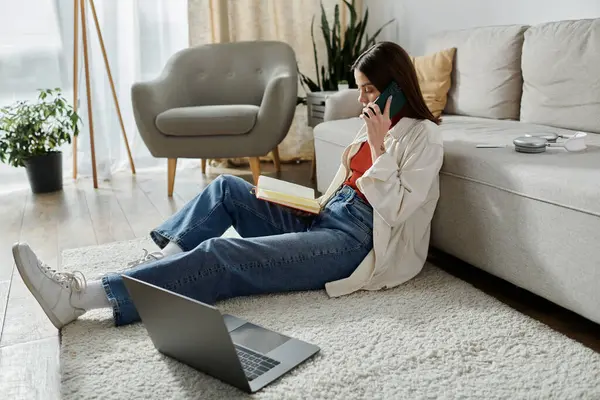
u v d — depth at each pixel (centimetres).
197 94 369
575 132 213
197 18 391
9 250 252
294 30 410
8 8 360
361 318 167
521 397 128
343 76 384
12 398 143
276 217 195
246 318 170
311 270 178
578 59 220
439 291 183
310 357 147
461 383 134
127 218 293
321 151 286
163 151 330
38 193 349
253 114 325
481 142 200
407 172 178
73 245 256
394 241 186
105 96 387
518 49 256
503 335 154
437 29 344
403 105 180
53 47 373
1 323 183
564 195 150
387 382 136
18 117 339
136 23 385
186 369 146
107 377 143
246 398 132
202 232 189
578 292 151
